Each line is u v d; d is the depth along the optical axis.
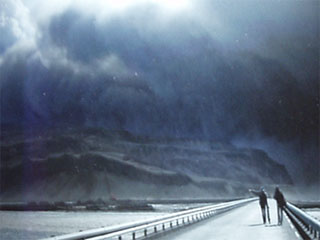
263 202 25.94
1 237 26.75
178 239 16.80
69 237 11.70
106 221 42.50
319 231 13.27
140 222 18.00
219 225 24.98
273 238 16.41
